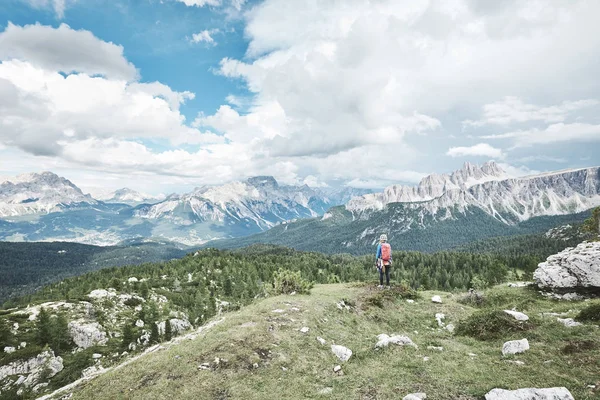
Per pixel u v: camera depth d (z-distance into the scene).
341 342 16.02
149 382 11.24
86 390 11.30
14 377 60.47
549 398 8.32
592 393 8.87
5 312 82.38
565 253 27.17
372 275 136.00
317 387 11.19
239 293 122.69
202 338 14.73
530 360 12.00
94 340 75.50
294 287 25.75
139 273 155.38
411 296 25.36
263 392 10.70
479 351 14.10
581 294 23.44
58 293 137.50
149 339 77.00
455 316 21.47
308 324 17.22
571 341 13.06
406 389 10.43
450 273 137.75
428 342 16.03
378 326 19.28
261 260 182.12
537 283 26.58
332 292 25.27
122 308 95.19
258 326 15.94
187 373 11.58
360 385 11.10
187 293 118.94
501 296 26.45
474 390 9.82
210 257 175.25
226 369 11.94
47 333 70.12
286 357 13.33
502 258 152.25
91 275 160.62
